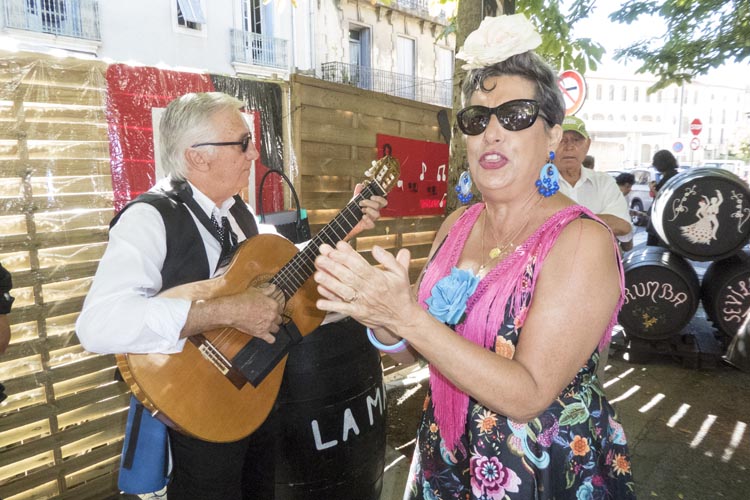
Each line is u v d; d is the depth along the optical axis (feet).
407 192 12.78
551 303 3.47
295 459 6.72
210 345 5.45
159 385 5.17
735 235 13.01
